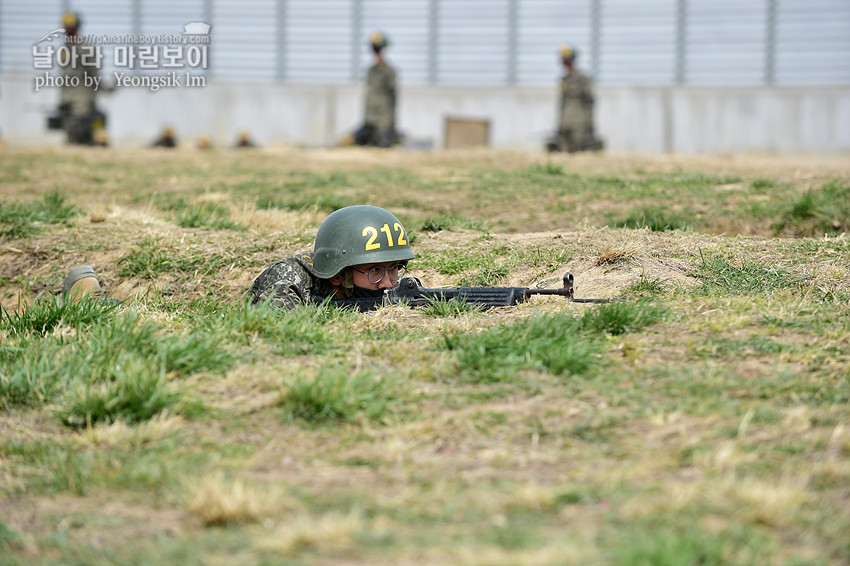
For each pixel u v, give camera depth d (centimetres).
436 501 1097
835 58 10300
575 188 3909
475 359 1555
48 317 1970
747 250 2391
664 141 10675
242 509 1088
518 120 10950
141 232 2980
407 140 8169
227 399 1482
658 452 1196
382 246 2048
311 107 11212
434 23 11094
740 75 10550
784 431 1240
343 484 1167
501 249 2612
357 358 1631
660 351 1611
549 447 1241
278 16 11262
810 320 1752
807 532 988
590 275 2264
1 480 1269
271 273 2089
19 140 11325
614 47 10812
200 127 11281
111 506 1166
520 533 1000
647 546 919
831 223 2905
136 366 1528
